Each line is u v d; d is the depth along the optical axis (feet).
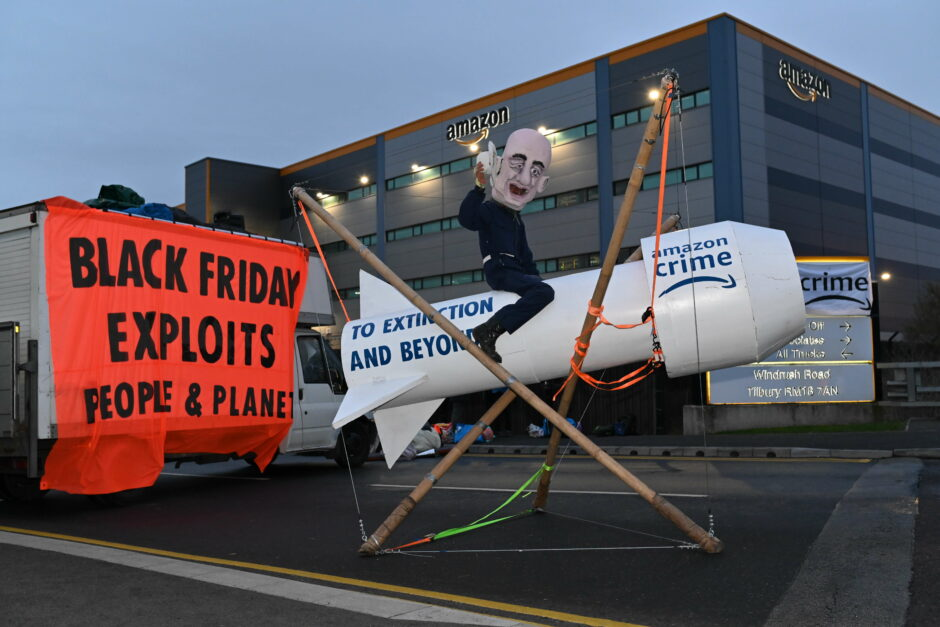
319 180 138.00
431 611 14.06
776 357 53.72
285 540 22.27
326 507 28.17
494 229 20.56
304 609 14.19
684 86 95.76
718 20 93.71
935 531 19.11
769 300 19.12
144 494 33.42
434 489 31.42
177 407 27.89
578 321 19.98
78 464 26.00
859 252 115.14
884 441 39.75
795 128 103.55
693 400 59.93
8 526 26.12
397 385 21.36
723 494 26.84
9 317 25.62
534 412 63.82
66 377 25.22
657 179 96.94
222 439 30.76
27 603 14.74
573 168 104.73
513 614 14.23
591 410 63.52
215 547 21.63
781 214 99.14
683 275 19.19
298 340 37.96
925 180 134.21
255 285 31.07
